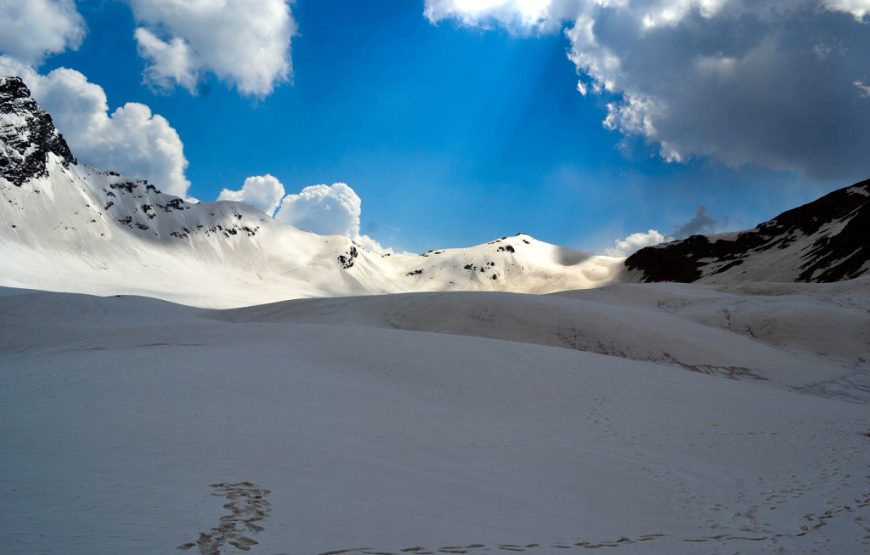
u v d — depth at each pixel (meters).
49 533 6.44
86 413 13.68
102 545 6.26
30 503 7.45
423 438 14.95
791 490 13.43
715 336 44.88
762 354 41.97
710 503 12.30
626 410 21.56
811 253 155.12
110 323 53.12
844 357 43.28
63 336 42.12
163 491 8.60
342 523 8.16
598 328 43.66
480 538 8.37
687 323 47.59
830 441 18.81
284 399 17.62
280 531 7.50
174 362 22.36
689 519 11.17
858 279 65.19
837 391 35.09
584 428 18.77
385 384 22.41
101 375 19.27
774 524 11.00
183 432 12.52
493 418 19.14
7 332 44.59
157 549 6.36
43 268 186.00
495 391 22.50
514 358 27.25
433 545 7.76
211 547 6.63
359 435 14.29
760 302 58.06
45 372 19.88
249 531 7.36
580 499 11.65
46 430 11.83
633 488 12.88
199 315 64.38
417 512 9.22
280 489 9.44
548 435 17.36
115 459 10.12
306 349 27.77
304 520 8.07
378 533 7.95
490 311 48.47
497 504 10.45
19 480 8.44
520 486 11.88
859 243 126.00
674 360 39.22
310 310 57.16
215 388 18.16
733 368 38.34
